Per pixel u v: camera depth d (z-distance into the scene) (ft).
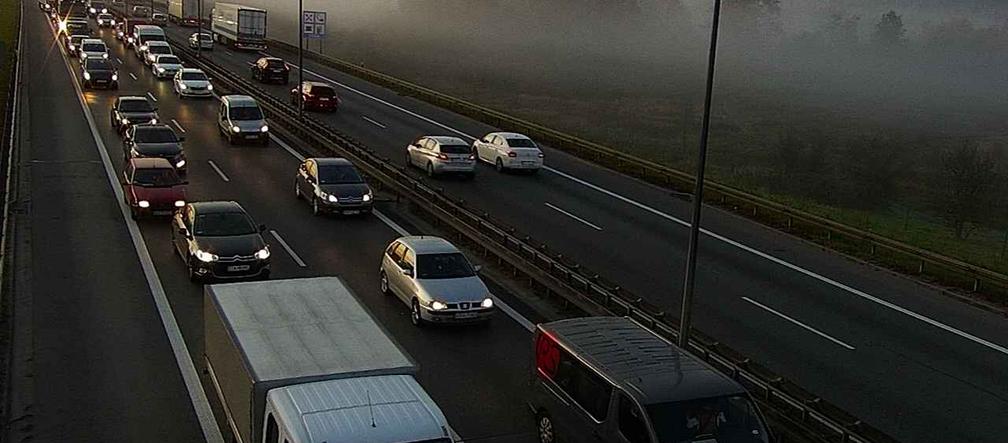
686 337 54.80
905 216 142.61
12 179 94.53
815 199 150.92
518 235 81.41
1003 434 49.08
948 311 72.95
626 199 111.65
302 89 152.97
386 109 177.68
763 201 104.37
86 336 56.59
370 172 111.14
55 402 46.78
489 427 46.60
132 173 90.48
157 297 65.31
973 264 82.28
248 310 43.24
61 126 136.67
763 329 65.82
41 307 61.52
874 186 161.99
